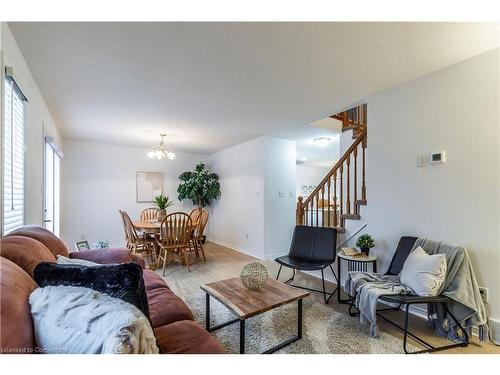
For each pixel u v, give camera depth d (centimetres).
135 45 178
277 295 182
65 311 86
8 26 155
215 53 189
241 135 445
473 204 198
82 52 187
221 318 220
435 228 220
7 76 154
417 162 233
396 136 250
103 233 507
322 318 222
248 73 221
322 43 177
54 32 163
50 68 209
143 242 390
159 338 117
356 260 244
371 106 273
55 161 385
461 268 186
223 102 288
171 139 475
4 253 121
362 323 203
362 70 217
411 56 195
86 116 336
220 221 582
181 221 388
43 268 107
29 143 212
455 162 208
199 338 120
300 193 878
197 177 562
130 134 437
